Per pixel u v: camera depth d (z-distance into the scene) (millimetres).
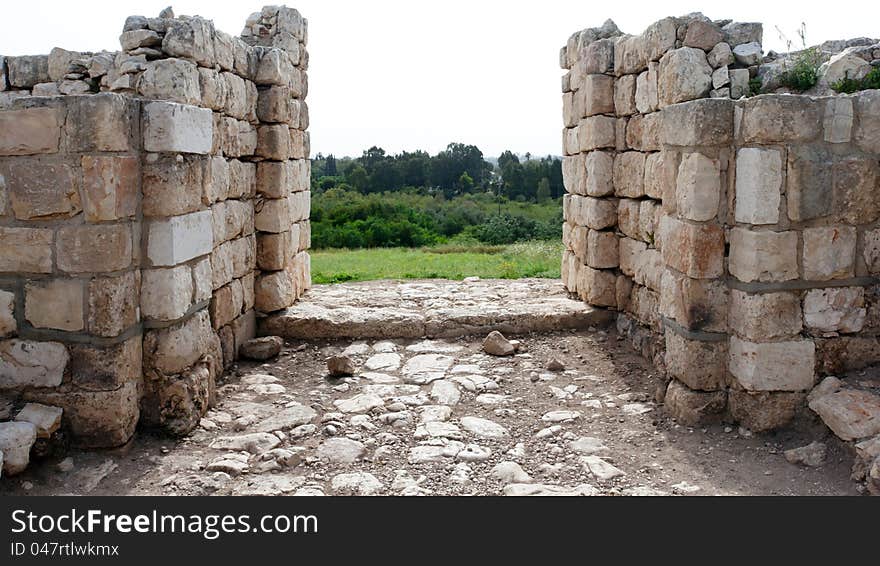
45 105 4855
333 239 22141
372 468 5070
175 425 5477
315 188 38469
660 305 6355
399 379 7059
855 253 5367
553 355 7762
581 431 5758
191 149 5570
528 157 47125
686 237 5707
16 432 4602
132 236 5184
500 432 5707
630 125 8016
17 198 4918
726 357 5676
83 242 4918
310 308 8766
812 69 6441
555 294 10000
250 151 7984
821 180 5227
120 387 5078
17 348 5020
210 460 5125
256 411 6172
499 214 27234
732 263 5555
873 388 5266
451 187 43812
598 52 8305
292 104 8867
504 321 8430
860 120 5258
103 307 4965
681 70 6586
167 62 5672
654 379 6918
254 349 7691
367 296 9930
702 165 5508
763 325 5312
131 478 4832
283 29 8977
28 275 4977
